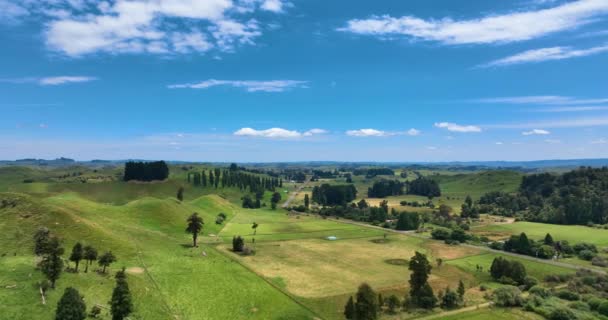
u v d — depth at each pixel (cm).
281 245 16162
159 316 7631
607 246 16725
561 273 12750
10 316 6194
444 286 11056
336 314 8675
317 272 11931
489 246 17000
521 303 9631
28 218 11731
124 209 17988
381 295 9262
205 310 8356
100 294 7875
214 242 15988
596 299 9756
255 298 9338
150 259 11550
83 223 12481
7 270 7931
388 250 15762
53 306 6788
